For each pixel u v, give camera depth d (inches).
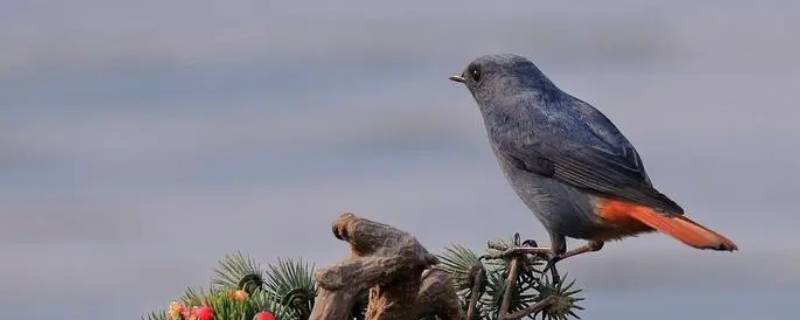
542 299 312.0
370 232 238.5
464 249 309.7
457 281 305.9
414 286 244.5
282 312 281.4
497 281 312.0
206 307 262.5
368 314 250.7
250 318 269.3
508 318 302.7
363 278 236.5
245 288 289.0
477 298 302.8
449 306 252.5
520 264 318.7
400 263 237.3
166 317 275.7
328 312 234.4
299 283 288.0
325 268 235.3
